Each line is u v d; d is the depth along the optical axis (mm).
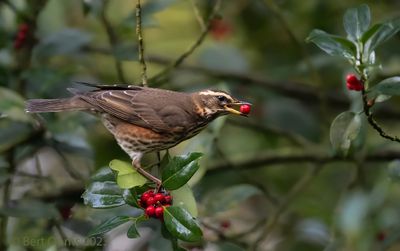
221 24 16094
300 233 14023
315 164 14578
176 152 14531
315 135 15633
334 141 9523
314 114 16859
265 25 16578
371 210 11242
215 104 11898
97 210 10969
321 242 13883
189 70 16000
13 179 12711
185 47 17688
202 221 11938
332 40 9195
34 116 11945
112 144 15305
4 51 13320
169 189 8617
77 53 14891
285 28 14203
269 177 16578
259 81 15883
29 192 12445
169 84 15492
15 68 13148
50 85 12734
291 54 16328
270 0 14438
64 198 12422
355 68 9094
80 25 16422
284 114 15773
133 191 8961
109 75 16359
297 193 13812
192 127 11852
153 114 11500
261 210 16250
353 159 13742
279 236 15141
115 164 9000
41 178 12414
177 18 17266
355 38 9242
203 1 15836
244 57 16234
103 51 15625
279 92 16188
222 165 14227
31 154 13016
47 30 14828
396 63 14555
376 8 16156
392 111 15828
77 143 12336
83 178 12680
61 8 14922
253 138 16344
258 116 16203
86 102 11375
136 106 11484
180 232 8422
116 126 11602
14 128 12711
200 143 11438
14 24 13383
